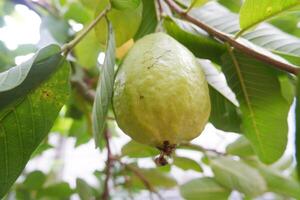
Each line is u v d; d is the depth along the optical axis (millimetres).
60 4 586
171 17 366
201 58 381
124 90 295
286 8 319
